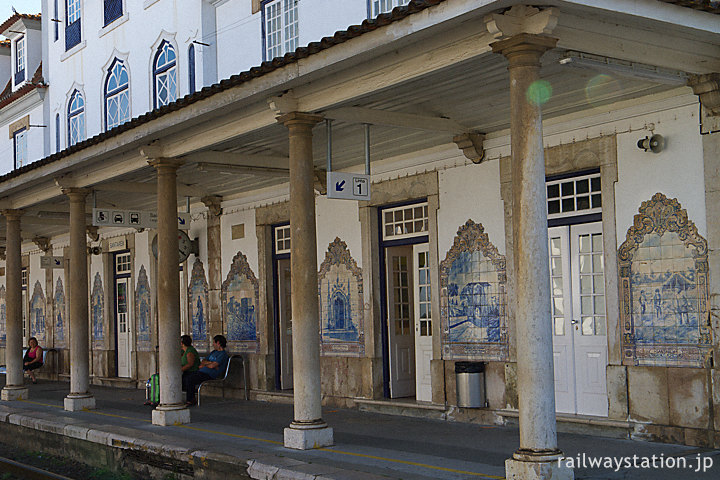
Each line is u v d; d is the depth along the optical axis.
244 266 14.93
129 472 10.43
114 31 18.14
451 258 11.15
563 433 9.59
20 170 13.57
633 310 9.09
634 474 7.23
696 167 8.55
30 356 20.38
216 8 15.53
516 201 6.78
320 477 7.57
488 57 7.71
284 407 13.32
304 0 13.55
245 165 11.81
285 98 8.98
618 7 6.73
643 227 9.01
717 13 7.22
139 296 18.05
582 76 8.29
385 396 12.31
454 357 11.10
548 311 6.73
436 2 6.82
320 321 13.23
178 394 11.54
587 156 9.52
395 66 7.87
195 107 9.89
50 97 20.75
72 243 13.35
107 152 11.77
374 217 12.42
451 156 11.16
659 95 8.84
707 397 8.41
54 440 12.23
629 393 9.07
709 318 8.43
